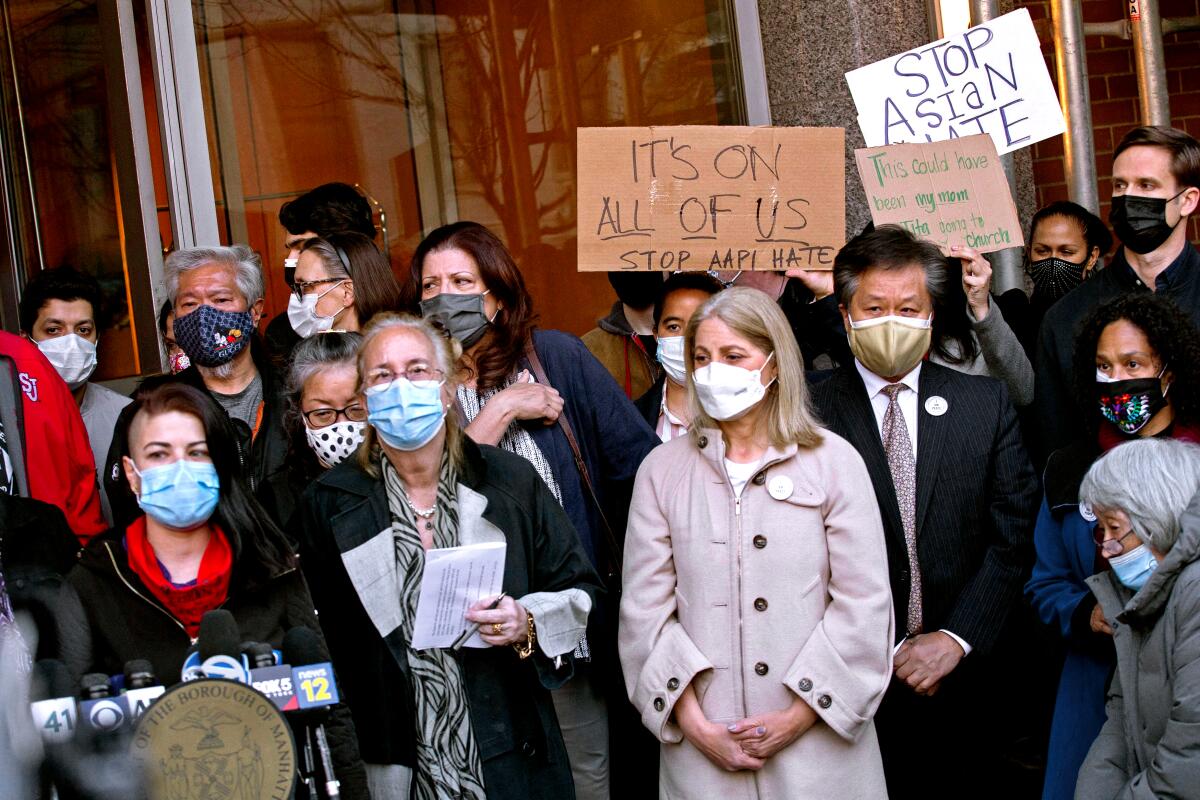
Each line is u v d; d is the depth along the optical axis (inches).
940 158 187.6
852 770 138.9
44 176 236.1
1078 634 146.3
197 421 124.3
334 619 137.3
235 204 235.9
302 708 105.9
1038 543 155.2
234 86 236.2
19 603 119.0
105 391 207.8
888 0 248.2
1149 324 146.2
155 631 122.0
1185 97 301.6
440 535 136.7
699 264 178.5
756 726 136.1
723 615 140.6
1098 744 135.9
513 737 134.0
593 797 160.1
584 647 153.5
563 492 161.5
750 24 255.8
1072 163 252.8
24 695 68.6
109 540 124.9
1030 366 185.9
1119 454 134.0
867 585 139.4
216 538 125.7
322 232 206.7
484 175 255.8
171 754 95.7
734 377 140.9
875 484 162.9
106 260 232.2
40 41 233.3
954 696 162.6
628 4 261.3
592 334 206.4
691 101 261.4
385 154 249.1
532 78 258.2
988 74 194.2
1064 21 251.4
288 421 163.5
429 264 165.8
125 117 227.1
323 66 244.2
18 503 145.5
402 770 132.4
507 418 157.2
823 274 192.2
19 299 239.3
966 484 162.6
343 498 137.7
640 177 177.5
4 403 165.2
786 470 142.3
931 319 168.1
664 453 149.8
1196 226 297.7
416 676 133.4
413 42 251.3
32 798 67.6
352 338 161.8
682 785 141.3
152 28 227.9
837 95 248.4
